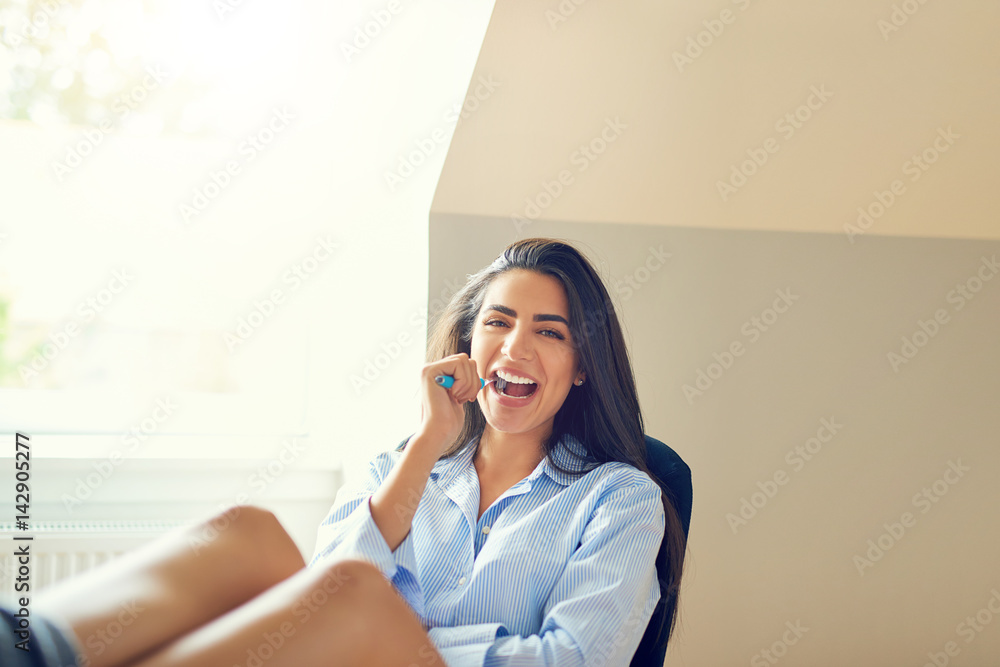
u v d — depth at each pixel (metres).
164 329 2.42
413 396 1.93
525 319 1.39
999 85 1.98
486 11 1.66
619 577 1.19
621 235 2.16
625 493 1.31
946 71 1.94
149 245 2.40
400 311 2.09
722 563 2.23
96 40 2.34
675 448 2.21
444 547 1.37
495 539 1.32
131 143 2.38
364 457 2.19
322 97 2.47
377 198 2.31
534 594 1.27
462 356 1.38
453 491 1.43
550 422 1.48
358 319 2.35
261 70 2.44
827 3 1.78
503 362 1.38
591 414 1.46
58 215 2.33
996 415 2.38
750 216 2.22
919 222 2.31
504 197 2.02
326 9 2.28
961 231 2.35
